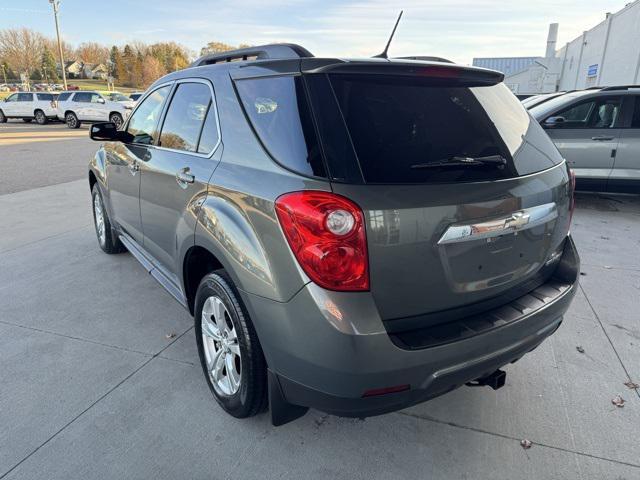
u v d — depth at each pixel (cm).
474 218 187
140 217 339
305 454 220
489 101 221
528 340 208
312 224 169
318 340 172
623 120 651
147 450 221
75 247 504
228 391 241
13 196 775
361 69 191
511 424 239
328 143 177
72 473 208
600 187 675
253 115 214
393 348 172
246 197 198
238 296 214
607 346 310
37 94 2508
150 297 382
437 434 233
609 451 222
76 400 255
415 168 180
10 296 383
